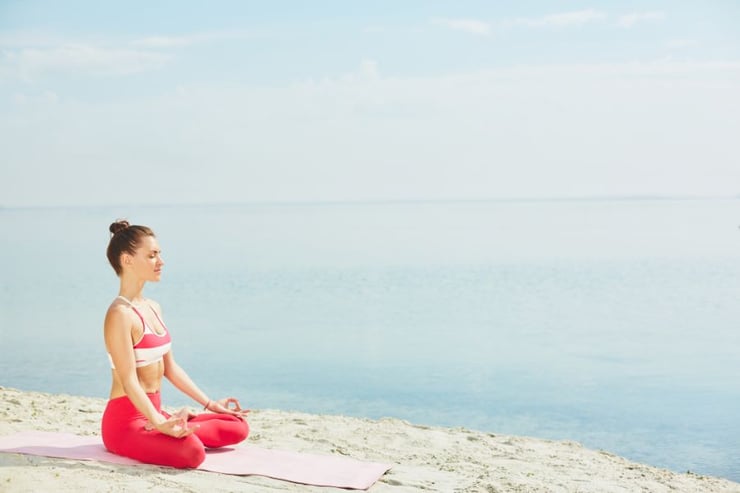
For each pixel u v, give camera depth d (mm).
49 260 32469
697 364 12789
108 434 4387
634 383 11383
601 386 11219
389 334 16062
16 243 45031
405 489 4238
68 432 5332
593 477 5160
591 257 33156
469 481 4609
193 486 3883
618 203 138000
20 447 4500
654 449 8086
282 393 10711
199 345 14680
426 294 22828
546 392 10836
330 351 14023
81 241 46375
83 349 13367
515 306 20281
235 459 4543
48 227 66312
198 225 71125
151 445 4230
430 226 63281
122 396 4402
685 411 9750
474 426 9039
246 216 98188
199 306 20516
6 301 19906
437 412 9742
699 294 21906
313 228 62594
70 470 3986
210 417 4754
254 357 13469
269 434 5863
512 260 32438
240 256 36125
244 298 22109
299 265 31453
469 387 11117
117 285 23266
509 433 8734
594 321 17672
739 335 15609
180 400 10094
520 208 115000
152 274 4500
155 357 4484
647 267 28688
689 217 73062
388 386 11195
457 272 28516
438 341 15156
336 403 10102
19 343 13930
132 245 4438
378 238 48406
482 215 87875
